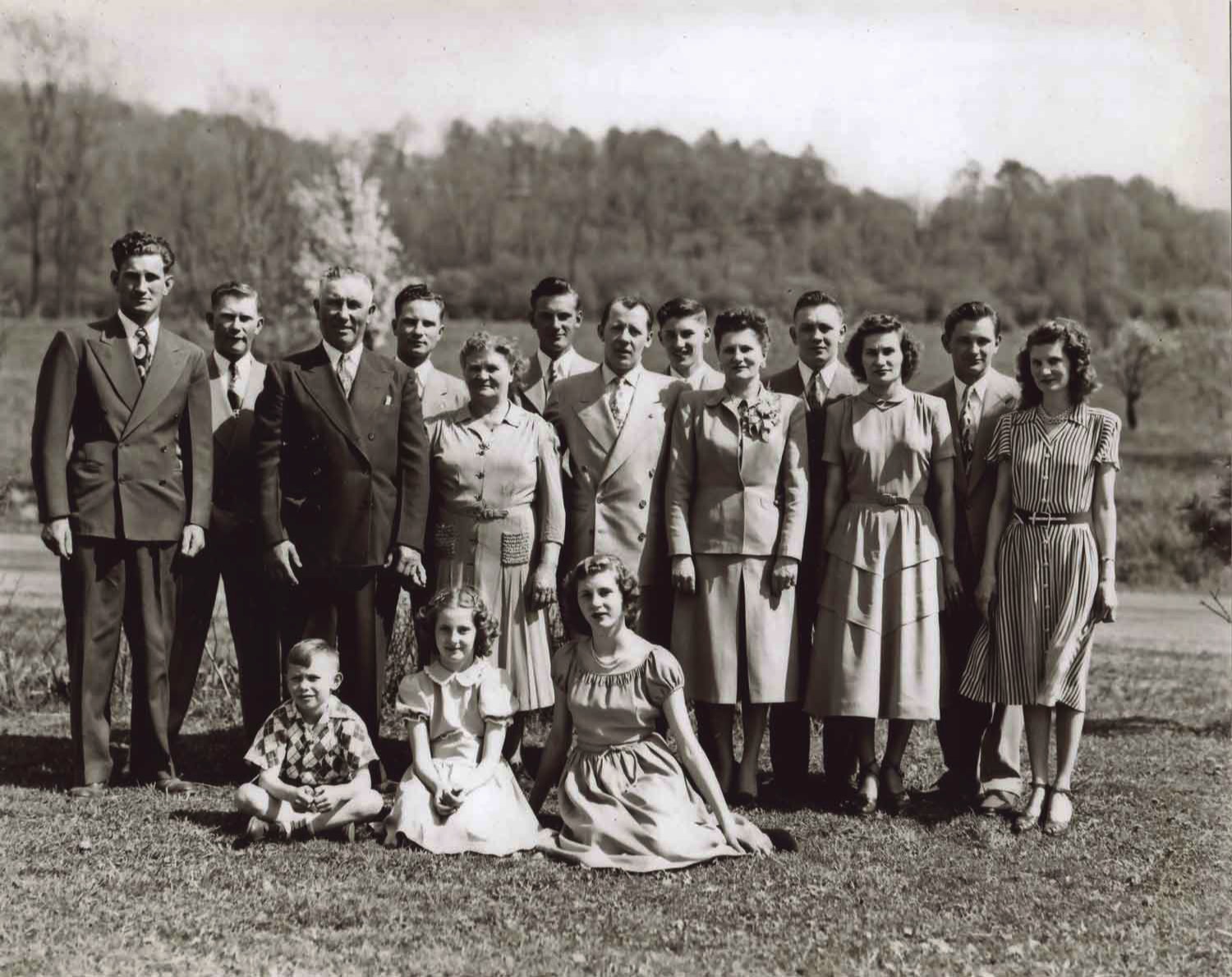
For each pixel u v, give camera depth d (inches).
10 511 840.9
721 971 152.4
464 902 173.5
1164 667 474.6
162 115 1667.1
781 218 2028.8
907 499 226.2
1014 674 218.5
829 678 224.2
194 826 205.9
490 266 1955.0
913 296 1840.6
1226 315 1521.9
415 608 233.5
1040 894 183.9
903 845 205.6
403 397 227.6
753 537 226.5
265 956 153.9
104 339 229.1
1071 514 218.5
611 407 233.5
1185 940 166.7
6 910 167.9
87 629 225.8
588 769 204.7
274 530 221.9
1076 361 220.2
